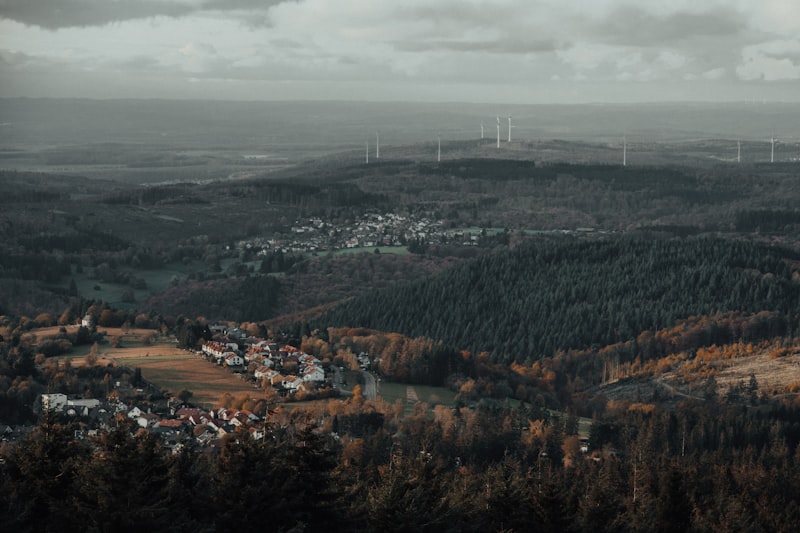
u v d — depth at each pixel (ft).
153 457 310.04
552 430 632.38
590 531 362.33
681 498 395.75
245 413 630.33
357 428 617.62
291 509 309.42
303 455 316.40
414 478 347.36
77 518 292.81
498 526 353.10
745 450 615.16
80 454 324.19
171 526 292.20
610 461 545.44
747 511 463.42
